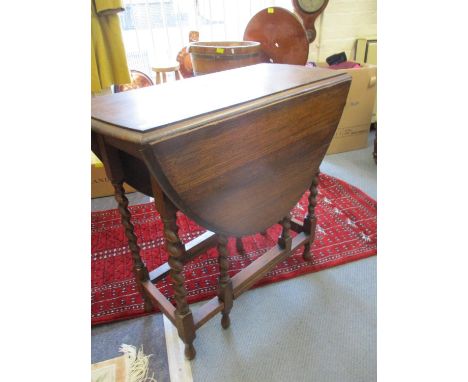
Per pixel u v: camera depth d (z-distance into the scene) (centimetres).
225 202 91
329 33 270
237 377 105
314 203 138
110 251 160
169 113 79
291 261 151
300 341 116
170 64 229
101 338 119
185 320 102
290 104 96
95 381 105
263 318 125
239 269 149
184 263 138
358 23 272
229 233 99
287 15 215
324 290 136
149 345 116
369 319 123
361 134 252
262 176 99
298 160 111
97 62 193
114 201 201
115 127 75
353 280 141
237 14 253
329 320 123
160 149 69
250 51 193
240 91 96
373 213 182
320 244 161
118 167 98
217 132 79
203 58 197
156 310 129
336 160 243
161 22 242
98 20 185
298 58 228
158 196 84
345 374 105
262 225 109
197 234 173
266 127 92
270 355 112
